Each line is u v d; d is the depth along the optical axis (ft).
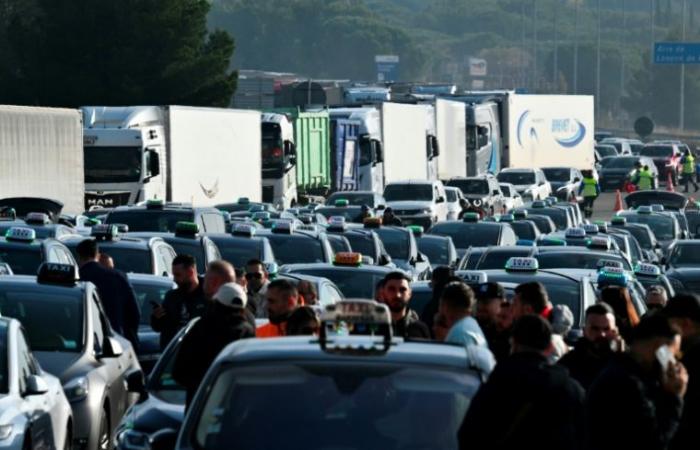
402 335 76.69
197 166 276.00
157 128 267.59
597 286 104.99
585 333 63.36
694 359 57.16
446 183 348.79
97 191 261.65
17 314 85.61
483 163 425.69
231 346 51.55
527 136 454.40
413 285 108.88
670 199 290.97
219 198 283.18
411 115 366.02
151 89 416.67
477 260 145.07
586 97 474.49
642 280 134.21
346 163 341.00
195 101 423.23
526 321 48.85
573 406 48.29
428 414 47.85
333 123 340.59
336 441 47.11
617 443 49.75
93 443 80.48
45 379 75.05
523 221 218.59
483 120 424.87
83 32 410.31
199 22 424.05
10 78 411.34
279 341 51.75
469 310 65.51
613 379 49.96
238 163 289.94
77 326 85.56
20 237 122.62
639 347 50.37
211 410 48.60
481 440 46.93
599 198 499.10
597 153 575.38
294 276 108.27
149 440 55.98
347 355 49.88
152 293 112.68
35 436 69.00
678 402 49.98
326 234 167.63
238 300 64.28
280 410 47.96
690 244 188.34
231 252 143.95
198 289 90.89
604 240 145.48
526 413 47.65
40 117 233.55
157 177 265.13
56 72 409.08
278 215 223.71
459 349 51.47
